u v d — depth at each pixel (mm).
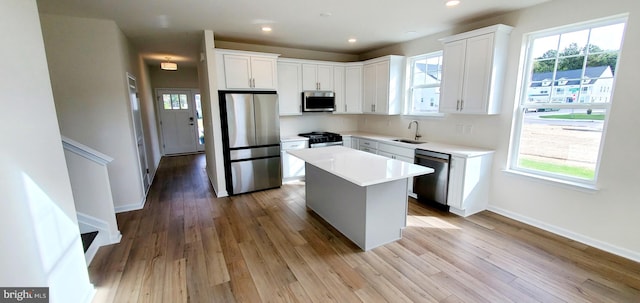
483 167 3418
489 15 3270
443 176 3498
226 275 2303
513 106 3219
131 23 3453
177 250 2705
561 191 2861
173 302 1995
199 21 3418
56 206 1670
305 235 2998
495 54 3104
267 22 3482
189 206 3883
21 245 1345
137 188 3787
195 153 8227
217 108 4082
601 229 2615
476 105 3330
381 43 4754
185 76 7859
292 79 4875
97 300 2012
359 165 2717
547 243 2740
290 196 4289
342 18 3344
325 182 3246
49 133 1653
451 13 3191
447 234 2955
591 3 2541
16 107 1372
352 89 5320
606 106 2543
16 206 1326
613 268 2312
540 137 3082
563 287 2090
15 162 1336
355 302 1972
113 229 2842
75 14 3117
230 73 4070
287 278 2256
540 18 2910
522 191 3209
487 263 2416
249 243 2832
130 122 3666
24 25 1487
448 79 3646
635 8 2293
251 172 4406
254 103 4238
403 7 2979
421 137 4508
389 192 2688
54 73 3244
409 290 2090
